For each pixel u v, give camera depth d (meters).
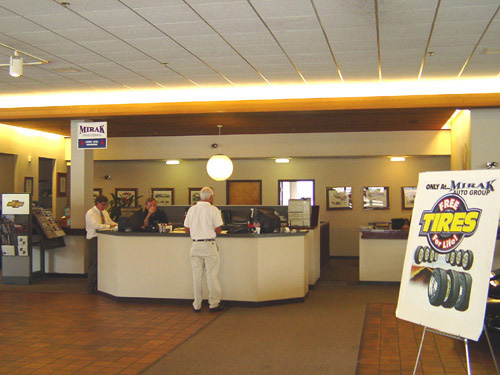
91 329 6.10
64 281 9.71
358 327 6.12
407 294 4.28
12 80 8.11
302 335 5.77
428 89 8.36
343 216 13.30
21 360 4.93
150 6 5.05
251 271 7.32
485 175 3.97
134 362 4.84
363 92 8.55
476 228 3.88
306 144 12.28
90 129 9.55
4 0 4.91
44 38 6.07
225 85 8.38
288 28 5.67
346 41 6.11
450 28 5.64
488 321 4.98
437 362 4.80
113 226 8.89
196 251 6.94
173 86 8.50
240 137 12.56
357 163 13.27
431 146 11.78
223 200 13.74
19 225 9.37
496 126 8.64
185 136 12.80
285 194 13.70
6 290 8.77
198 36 5.96
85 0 4.90
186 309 7.20
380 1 4.89
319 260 9.89
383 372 4.54
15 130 11.65
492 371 4.54
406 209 13.01
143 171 14.09
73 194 10.26
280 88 8.60
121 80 8.09
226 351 5.18
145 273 7.66
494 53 6.55
